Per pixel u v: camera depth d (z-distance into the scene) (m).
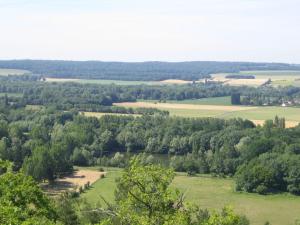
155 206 30.06
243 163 132.12
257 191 116.56
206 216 49.59
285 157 123.69
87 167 139.12
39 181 115.56
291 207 106.38
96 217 58.84
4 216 28.11
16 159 128.38
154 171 30.70
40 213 32.25
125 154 158.38
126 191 31.52
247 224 78.06
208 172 137.25
